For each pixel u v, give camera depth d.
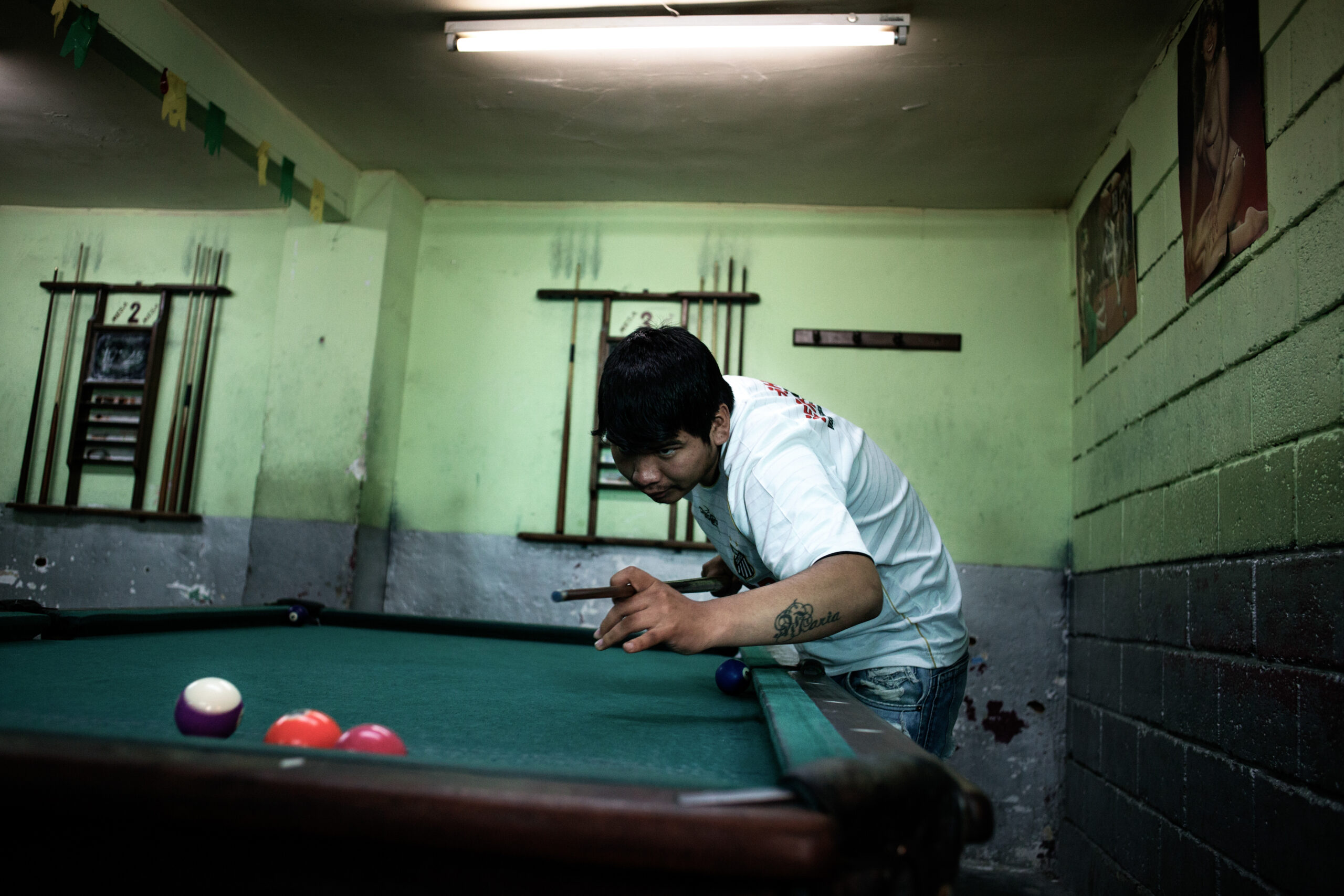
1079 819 3.30
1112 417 3.18
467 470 3.99
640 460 1.39
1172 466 2.58
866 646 1.69
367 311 3.87
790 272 3.98
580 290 4.05
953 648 1.73
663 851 0.57
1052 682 3.59
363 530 3.76
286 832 0.59
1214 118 2.35
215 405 4.12
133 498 4.04
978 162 3.57
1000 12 2.68
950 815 0.63
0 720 0.96
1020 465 3.74
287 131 3.49
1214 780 2.19
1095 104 3.12
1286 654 1.87
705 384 1.36
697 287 4.02
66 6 2.50
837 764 0.62
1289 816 1.83
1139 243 2.95
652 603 1.07
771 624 1.10
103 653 1.61
